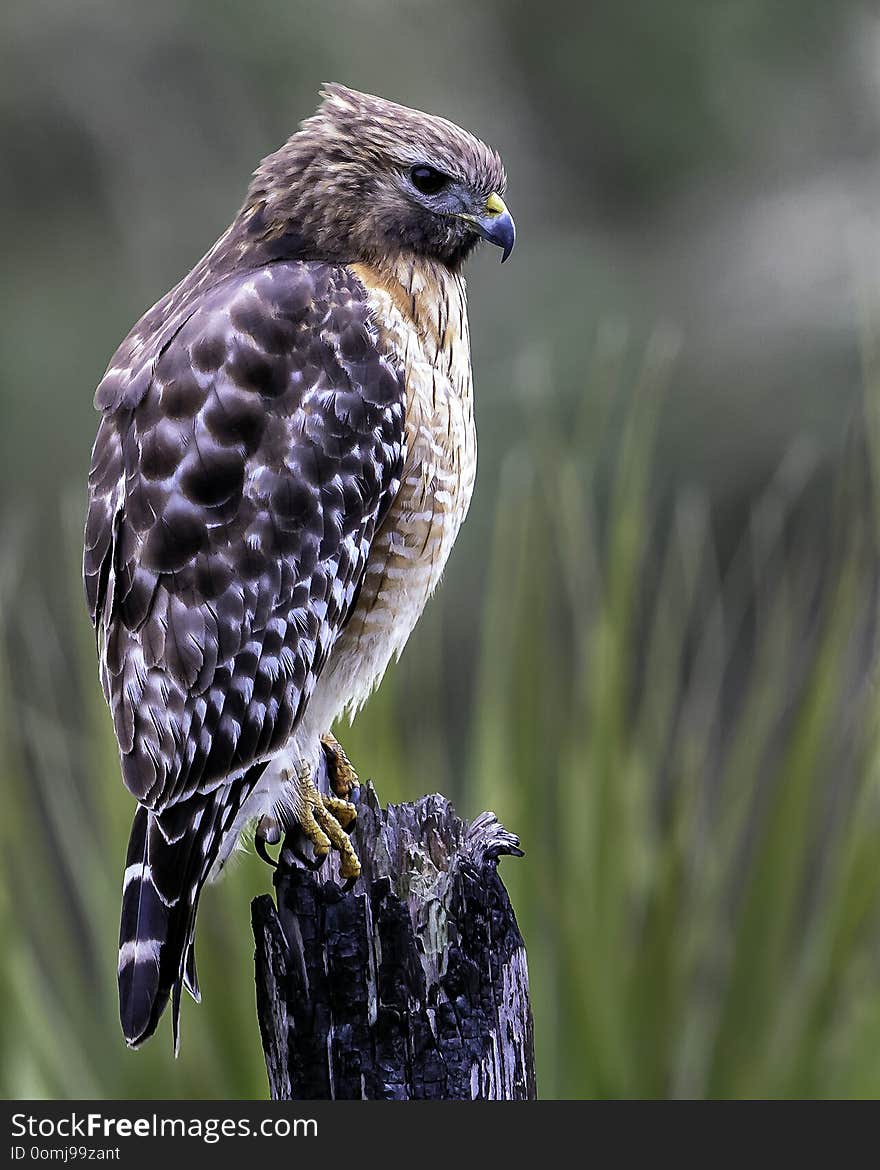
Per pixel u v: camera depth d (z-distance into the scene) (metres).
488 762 9.06
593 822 8.92
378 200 8.22
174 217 20.64
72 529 9.52
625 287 20.92
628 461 9.12
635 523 9.10
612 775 8.93
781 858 8.89
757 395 20.09
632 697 9.69
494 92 22.03
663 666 9.21
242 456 7.54
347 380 7.77
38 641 10.84
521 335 20.05
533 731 9.05
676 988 8.91
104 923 9.26
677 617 9.46
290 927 6.66
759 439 19.89
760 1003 8.89
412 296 8.21
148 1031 7.05
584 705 9.02
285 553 7.61
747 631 14.51
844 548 9.60
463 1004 6.68
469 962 6.72
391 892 6.67
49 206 20.64
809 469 11.16
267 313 7.70
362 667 8.27
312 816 7.71
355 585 7.87
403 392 7.91
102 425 7.74
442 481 8.11
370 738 8.95
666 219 21.81
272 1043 6.74
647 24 22.09
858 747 8.88
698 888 8.98
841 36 22.11
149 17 20.62
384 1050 6.60
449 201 8.26
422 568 8.18
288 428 7.62
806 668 9.14
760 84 22.06
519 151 21.91
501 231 8.34
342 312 7.84
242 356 7.60
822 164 21.91
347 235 8.23
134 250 20.56
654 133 22.08
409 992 6.62
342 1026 6.61
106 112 20.70
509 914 6.88
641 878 8.98
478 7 22.34
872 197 21.28
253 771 7.63
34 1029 9.12
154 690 7.44
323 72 20.78
